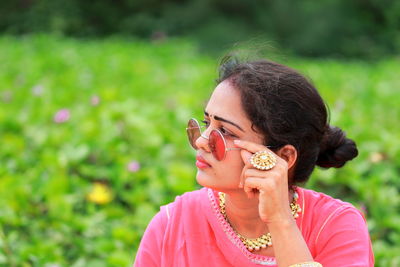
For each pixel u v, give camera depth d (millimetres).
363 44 17984
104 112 5441
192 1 18688
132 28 17891
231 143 1975
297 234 1933
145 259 2156
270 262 2047
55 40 12375
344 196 4699
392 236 4059
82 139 5000
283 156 2031
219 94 1996
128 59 10094
